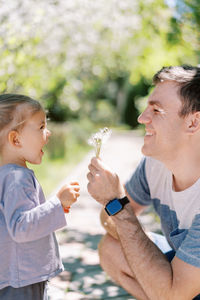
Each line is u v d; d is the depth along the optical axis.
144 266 1.73
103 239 2.25
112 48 5.92
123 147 13.98
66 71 6.00
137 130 25.22
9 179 1.67
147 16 4.64
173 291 1.65
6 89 3.62
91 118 22.42
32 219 1.62
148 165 2.19
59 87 6.79
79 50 5.20
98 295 2.72
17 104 1.76
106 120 25.52
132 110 28.55
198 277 1.61
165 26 4.62
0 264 1.67
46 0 3.76
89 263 3.34
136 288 2.07
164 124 1.76
